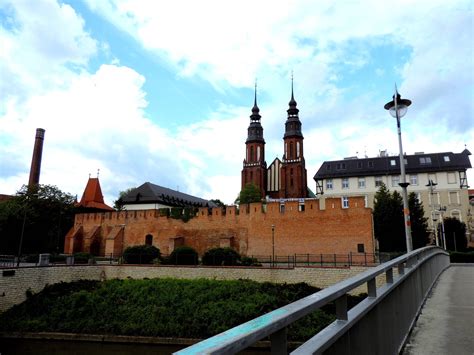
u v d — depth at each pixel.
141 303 29.81
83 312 28.77
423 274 12.26
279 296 29.56
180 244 53.09
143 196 83.31
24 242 60.34
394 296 6.44
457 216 61.78
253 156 106.56
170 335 25.61
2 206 60.47
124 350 24.77
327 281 32.06
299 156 102.56
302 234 46.94
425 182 64.25
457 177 62.88
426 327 8.27
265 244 48.56
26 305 29.67
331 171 69.50
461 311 10.02
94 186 87.38
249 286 31.09
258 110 110.94
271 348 2.51
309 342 3.02
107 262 46.41
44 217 64.56
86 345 25.69
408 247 15.28
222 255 37.41
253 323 2.27
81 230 61.00
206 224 52.91
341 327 3.51
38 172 78.81
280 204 49.00
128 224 57.81
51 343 26.23
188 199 99.88
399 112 16.38
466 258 43.56
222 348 1.77
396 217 53.34
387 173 65.81
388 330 5.67
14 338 26.81
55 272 33.78
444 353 6.43
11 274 29.56
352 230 44.72
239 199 90.88
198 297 29.62
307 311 2.80
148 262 41.38
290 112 105.75
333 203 46.19
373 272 4.85
